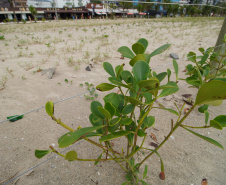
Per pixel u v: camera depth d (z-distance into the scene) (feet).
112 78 3.28
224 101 10.12
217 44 11.37
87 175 5.72
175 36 28.09
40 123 8.03
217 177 5.74
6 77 12.17
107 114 2.28
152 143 7.01
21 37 27.71
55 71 13.47
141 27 39.09
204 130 7.76
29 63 15.15
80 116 8.55
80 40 24.98
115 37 27.07
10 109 8.84
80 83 11.72
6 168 5.91
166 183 5.48
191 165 6.14
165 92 3.15
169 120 8.39
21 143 6.92
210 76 6.58
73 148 6.77
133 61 3.02
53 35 29.17
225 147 6.88
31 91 10.53
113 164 6.11
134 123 4.19
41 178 5.63
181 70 14.34
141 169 5.87
